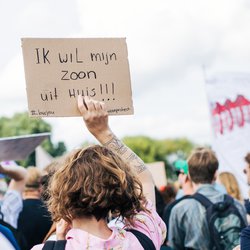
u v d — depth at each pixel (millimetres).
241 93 6504
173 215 4348
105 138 2328
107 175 2025
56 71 2543
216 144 6531
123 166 2109
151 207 2236
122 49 2645
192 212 4258
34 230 4656
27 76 2504
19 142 3746
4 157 4051
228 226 4145
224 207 4188
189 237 4258
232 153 6441
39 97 2510
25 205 4719
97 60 2607
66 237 2027
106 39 2621
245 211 4324
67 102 2547
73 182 2008
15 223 4625
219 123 6535
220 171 6406
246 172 4031
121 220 2141
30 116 2496
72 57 2572
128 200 2053
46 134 3857
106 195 1996
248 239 2641
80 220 2031
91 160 2055
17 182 4777
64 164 2086
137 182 2121
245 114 6434
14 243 3035
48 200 2131
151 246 2088
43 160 9789
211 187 4348
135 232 2100
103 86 2607
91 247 1972
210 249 4180
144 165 2357
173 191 6551
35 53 2521
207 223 4180
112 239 2018
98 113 2324
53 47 2545
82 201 1982
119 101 2627
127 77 2641
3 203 4652
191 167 4391
